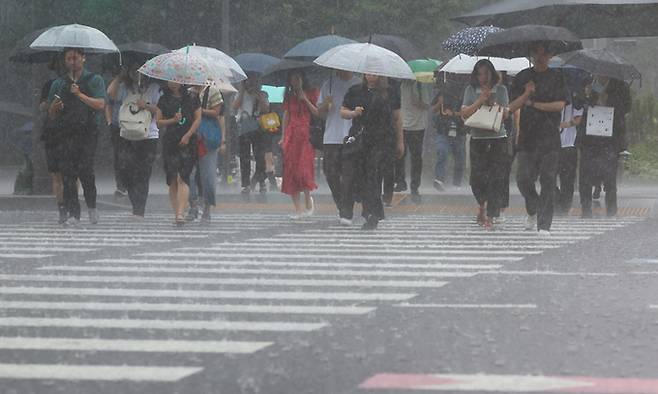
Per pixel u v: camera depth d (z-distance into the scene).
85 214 43.47
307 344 16.73
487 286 23.06
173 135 36.75
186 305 20.45
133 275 24.72
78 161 37.09
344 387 14.01
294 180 40.06
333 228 37.03
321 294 21.89
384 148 35.91
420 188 57.41
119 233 35.09
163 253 29.27
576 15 47.16
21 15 91.44
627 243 32.31
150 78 38.59
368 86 35.75
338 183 38.50
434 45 94.56
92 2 80.06
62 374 14.75
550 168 34.47
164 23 84.19
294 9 89.00
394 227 37.53
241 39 88.06
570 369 15.06
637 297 21.50
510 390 13.84
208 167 38.28
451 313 19.61
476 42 47.25
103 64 42.56
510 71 44.50
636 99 71.56
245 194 50.09
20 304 20.56
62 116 36.56
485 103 35.78
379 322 18.67
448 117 53.56
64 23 77.25
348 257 28.42
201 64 36.50
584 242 32.59
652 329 18.03
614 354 16.06
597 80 41.31
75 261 27.41
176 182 37.31
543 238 33.81
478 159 36.56
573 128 41.84
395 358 15.74
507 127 41.22
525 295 21.77
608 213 42.09
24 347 16.52
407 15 91.81
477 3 95.00
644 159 67.25
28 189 47.81
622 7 46.00
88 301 20.94
